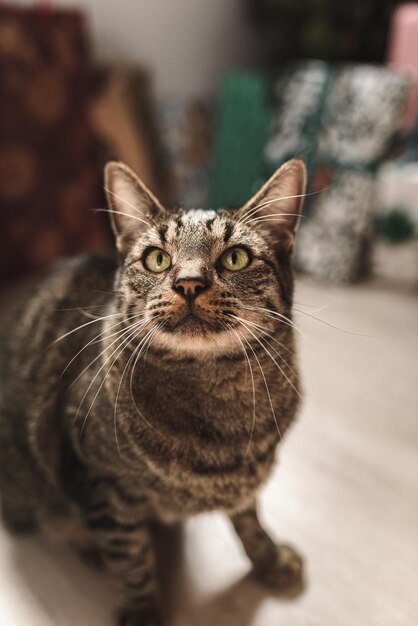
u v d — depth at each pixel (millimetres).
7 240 790
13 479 412
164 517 368
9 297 750
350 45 884
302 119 845
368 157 817
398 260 848
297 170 328
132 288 330
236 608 389
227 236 319
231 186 897
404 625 379
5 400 411
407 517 454
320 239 850
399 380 623
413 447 525
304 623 380
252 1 986
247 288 318
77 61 783
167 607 390
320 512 458
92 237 867
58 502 406
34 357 403
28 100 751
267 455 351
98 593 399
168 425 332
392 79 791
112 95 843
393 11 848
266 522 449
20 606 388
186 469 333
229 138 916
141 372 332
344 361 655
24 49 732
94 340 347
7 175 762
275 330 331
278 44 962
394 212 826
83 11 785
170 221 329
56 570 414
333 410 570
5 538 440
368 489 479
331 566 416
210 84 1018
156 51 928
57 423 369
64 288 424
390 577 409
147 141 907
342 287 847
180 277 303
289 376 347
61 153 802
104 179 343
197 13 951
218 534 446
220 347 317
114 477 340
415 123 826
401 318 761
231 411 334
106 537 358
